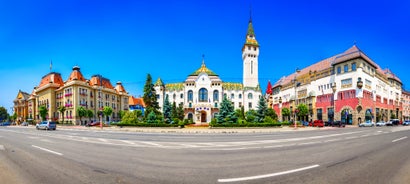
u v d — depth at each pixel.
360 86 53.72
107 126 50.94
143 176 6.92
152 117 46.66
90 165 8.51
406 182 6.11
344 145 14.14
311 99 69.31
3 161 9.39
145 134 26.91
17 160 9.59
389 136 20.59
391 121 58.62
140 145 14.91
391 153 10.81
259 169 7.72
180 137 21.94
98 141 17.70
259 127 39.84
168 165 8.48
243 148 13.18
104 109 64.69
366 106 55.03
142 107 98.06
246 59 83.75
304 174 6.96
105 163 8.88
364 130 32.34
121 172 7.43
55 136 23.44
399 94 81.38
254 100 79.31
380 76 65.81
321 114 65.62
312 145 14.34
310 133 26.97
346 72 57.66
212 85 75.50
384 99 67.12
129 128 40.97
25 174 7.22
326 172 7.19
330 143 15.39
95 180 6.50
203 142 16.81
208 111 72.06
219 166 8.27
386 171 7.28
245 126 39.84
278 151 11.80
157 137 21.92
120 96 90.44
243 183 6.15
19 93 102.50
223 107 48.25
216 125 39.94
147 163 8.86
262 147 13.58
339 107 59.03
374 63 62.06
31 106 87.31
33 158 10.05
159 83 79.44
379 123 53.69
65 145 15.01
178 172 7.40
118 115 87.62
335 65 61.19
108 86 84.19
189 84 76.38
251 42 84.44
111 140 18.56
